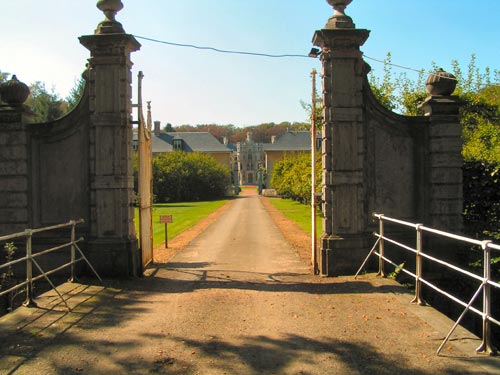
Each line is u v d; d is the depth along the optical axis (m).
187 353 4.82
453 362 4.49
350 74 8.57
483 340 4.74
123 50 8.50
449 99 8.80
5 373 4.32
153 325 5.76
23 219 8.70
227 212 31.28
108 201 8.55
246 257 11.59
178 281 8.47
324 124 8.69
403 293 7.18
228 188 67.19
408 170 8.87
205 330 5.58
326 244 8.67
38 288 8.46
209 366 4.48
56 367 4.45
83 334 5.39
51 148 8.76
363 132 8.74
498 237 9.57
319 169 21.36
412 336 5.27
